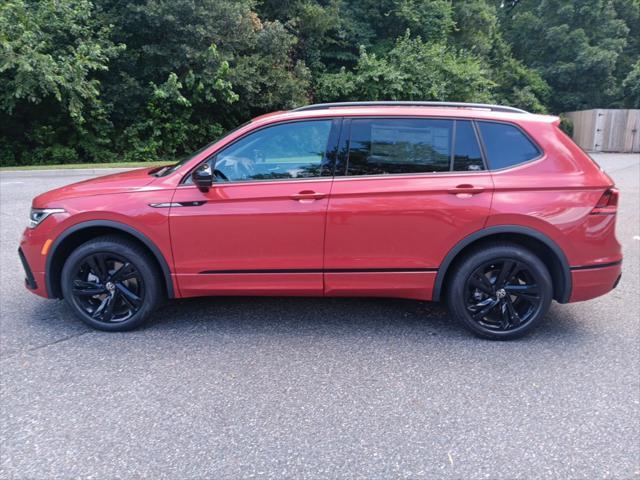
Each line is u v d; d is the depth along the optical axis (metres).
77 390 2.94
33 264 3.73
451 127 3.55
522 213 3.42
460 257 3.61
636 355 3.41
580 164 3.53
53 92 15.36
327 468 2.29
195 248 3.58
